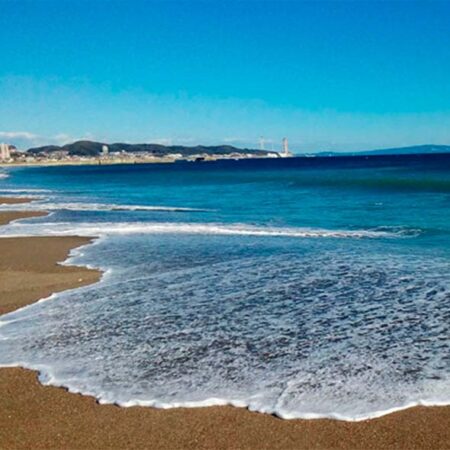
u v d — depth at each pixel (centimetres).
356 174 6081
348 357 704
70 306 984
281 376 647
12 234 2034
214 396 597
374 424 528
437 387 606
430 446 487
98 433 523
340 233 1878
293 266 1295
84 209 3092
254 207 2972
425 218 2212
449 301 957
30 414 568
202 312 921
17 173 12319
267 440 504
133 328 845
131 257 1470
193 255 1477
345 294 1021
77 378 658
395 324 836
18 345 784
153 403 584
